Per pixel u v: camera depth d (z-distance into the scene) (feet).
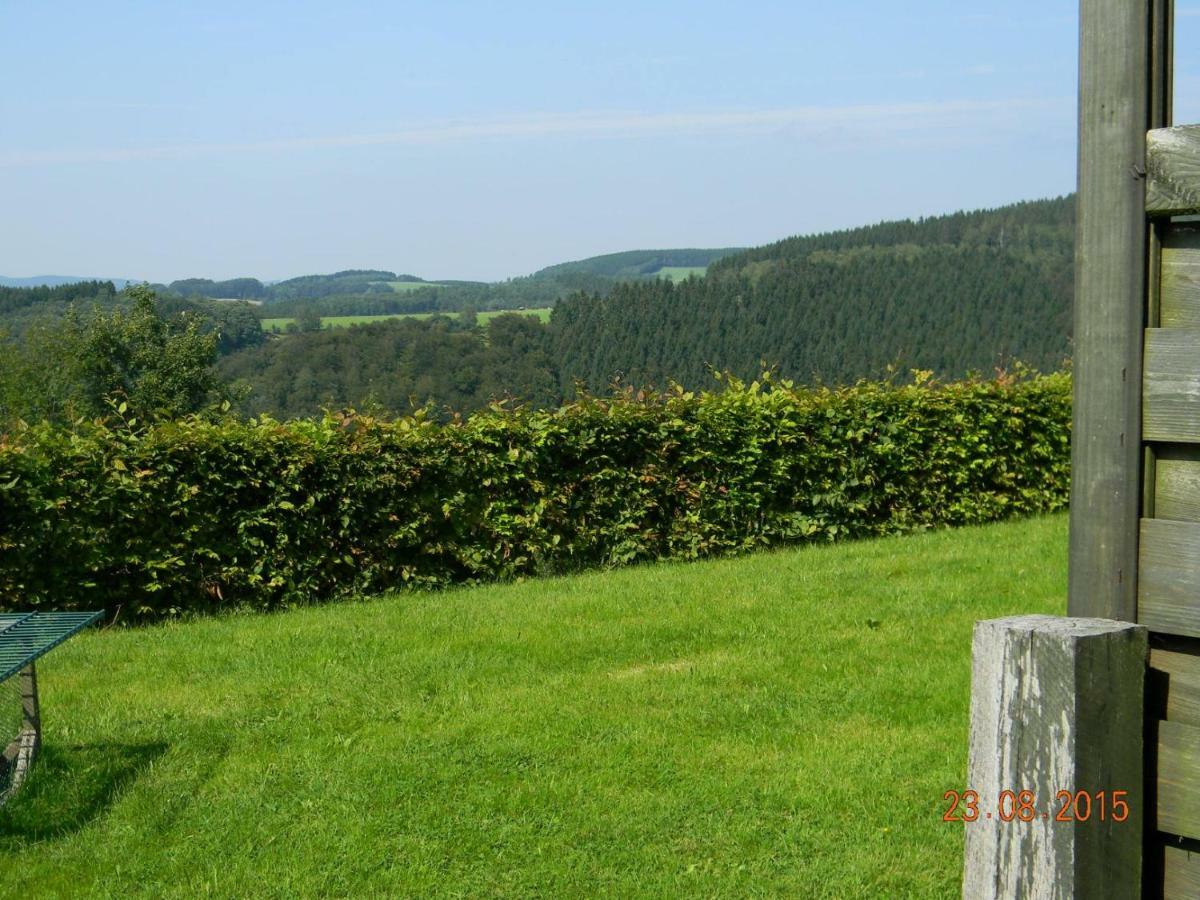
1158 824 5.76
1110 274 5.90
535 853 15.61
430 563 35.96
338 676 24.23
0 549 30.45
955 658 24.18
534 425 37.52
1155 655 5.86
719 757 18.86
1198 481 5.75
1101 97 5.90
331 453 34.09
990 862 5.74
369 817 16.81
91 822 16.78
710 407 40.83
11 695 22.30
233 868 15.31
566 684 23.15
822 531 43.16
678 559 39.75
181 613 32.68
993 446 46.39
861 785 17.46
